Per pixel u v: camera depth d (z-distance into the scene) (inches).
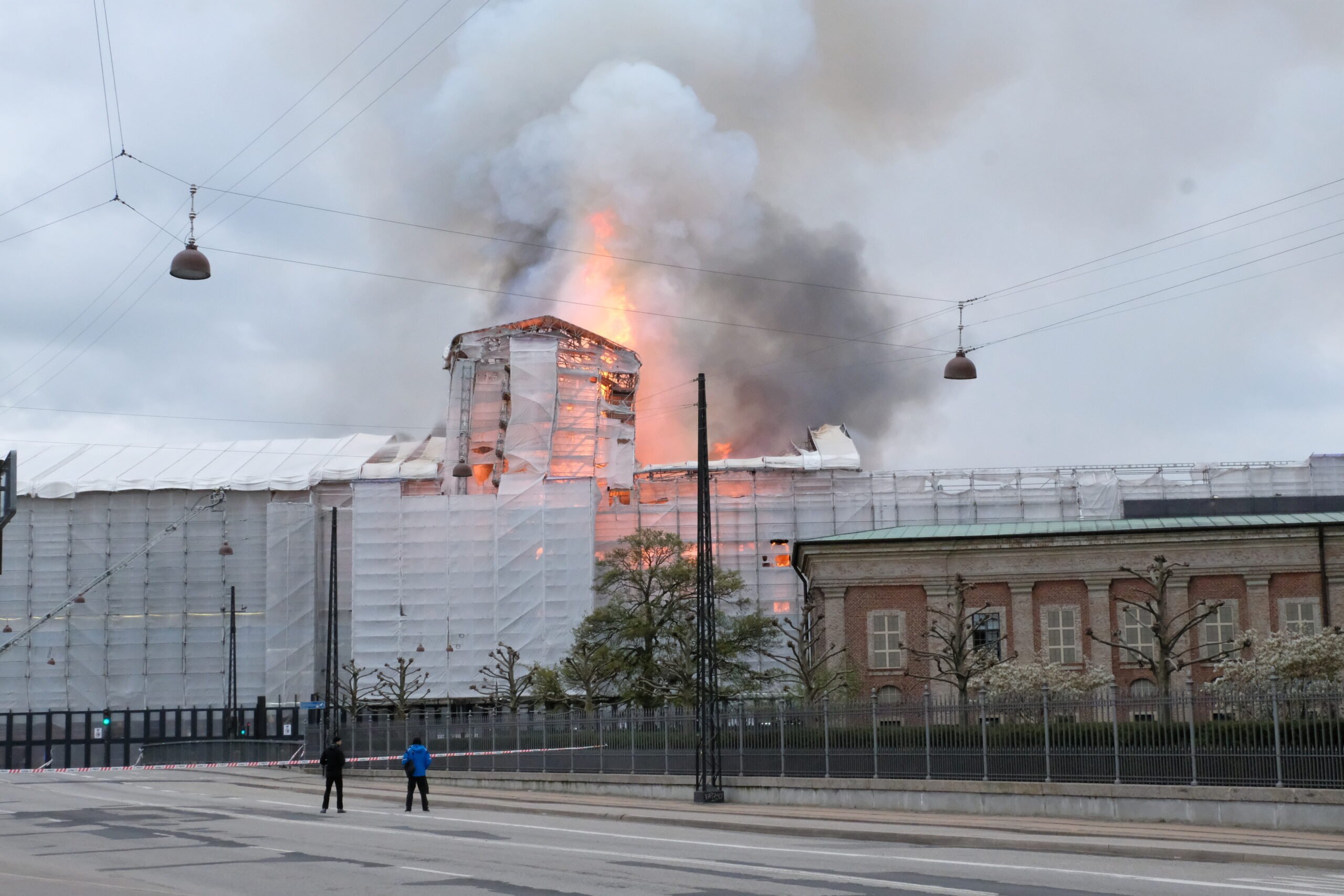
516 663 3873.0
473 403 4913.9
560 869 930.1
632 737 1930.4
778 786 1684.3
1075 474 4680.1
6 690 4783.5
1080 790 1374.3
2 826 1406.3
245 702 4849.9
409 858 1016.9
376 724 2632.9
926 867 933.8
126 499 4921.3
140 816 1540.4
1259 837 1140.5
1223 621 2568.9
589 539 4441.4
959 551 2691.9
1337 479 4559.5
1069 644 2628.0
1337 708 1208.8
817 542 2743.6
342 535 4931.1
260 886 842.8
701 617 1754.4
